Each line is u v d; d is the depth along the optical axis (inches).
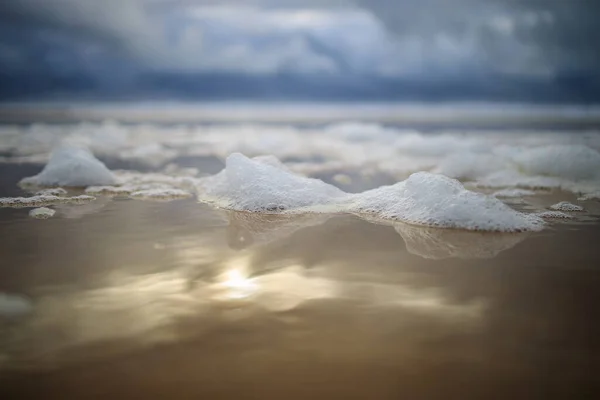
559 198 244.7
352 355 92.4
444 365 89.3
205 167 367.6
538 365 89.3
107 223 191.9
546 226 184.1
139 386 83.1
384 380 84.6
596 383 84.0
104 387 83.0
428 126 874.8
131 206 223.6
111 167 364.8
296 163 394.3
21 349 94.6
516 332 101.3
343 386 82.9
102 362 90.3
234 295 120.3
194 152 467.5
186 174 333.1
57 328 103.0
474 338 98.8
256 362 90.0
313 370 87.5
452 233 173.6
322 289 124.3
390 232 176.2
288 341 97.5
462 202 183.9
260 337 99.0
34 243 163.8
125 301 116.6
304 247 160.1
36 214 204.1
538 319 107.3
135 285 126.8
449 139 459.5
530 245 159.9
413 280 130.2
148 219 198.5
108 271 136.9
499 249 156.0
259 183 222.8
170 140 599.8
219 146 526.0
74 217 201.3
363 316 108.4
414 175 203.0
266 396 80.3
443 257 148.9
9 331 101.7
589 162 287.7
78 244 163.0
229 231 180.1
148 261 145.6
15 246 160.1
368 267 140.2
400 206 199.5
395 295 120.2
